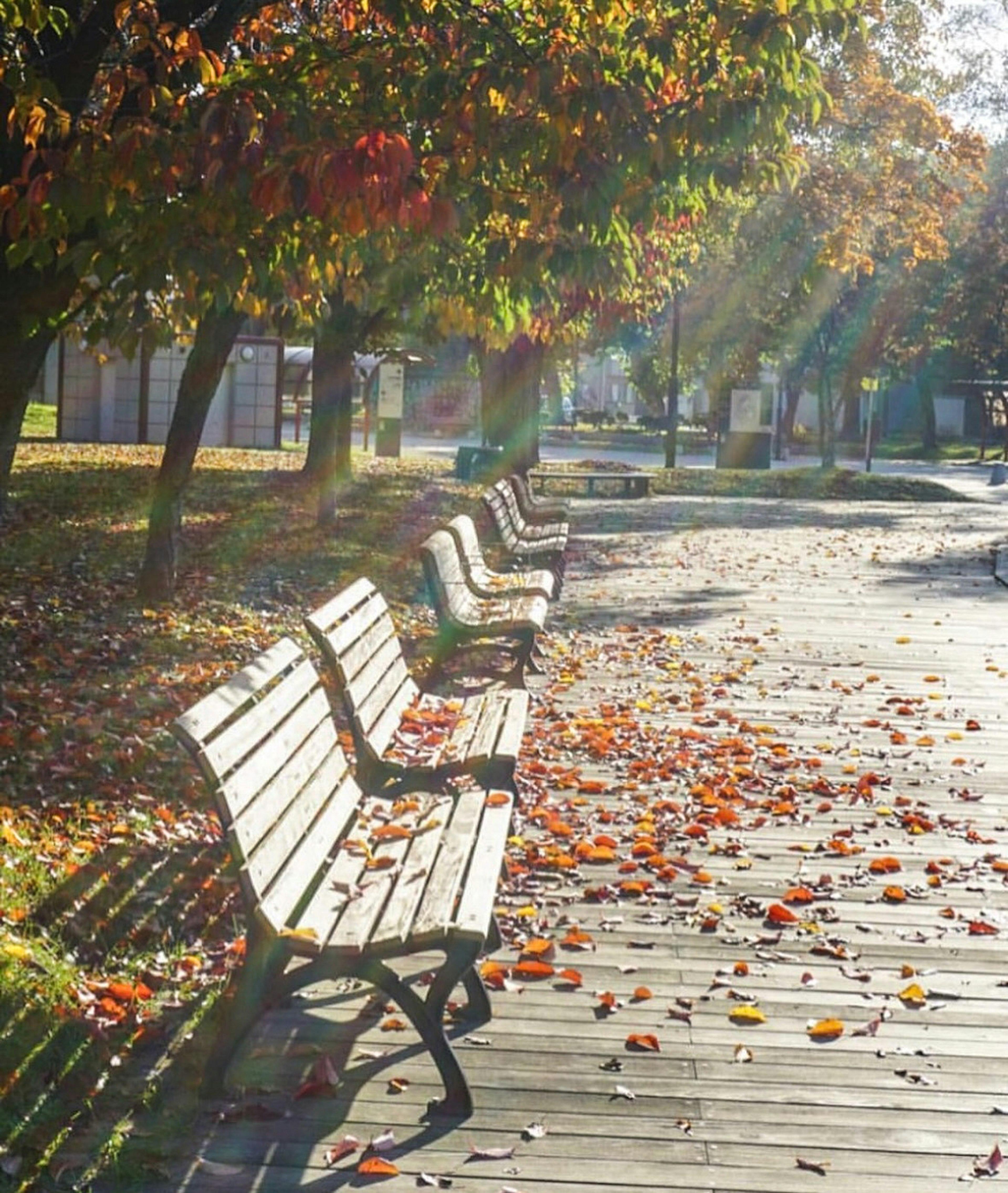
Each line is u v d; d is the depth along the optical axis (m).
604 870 7.01
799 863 7.22
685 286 30.05
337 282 11.75
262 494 23.88
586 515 28.73
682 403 90.62
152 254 7.38
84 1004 5.04
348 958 4.52
